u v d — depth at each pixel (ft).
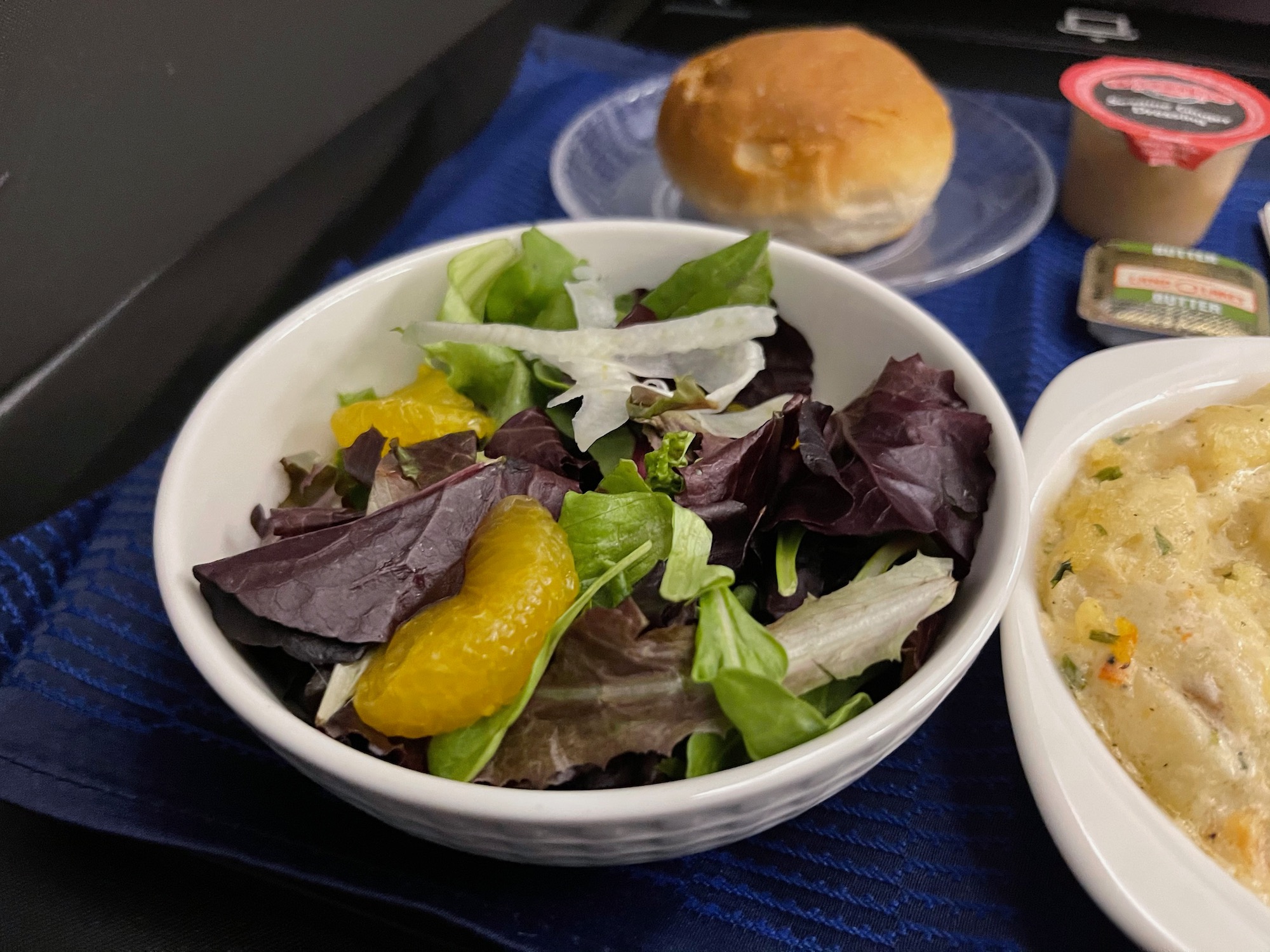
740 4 1.34
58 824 0.56
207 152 0.97
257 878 0.53
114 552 0.68
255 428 0.61
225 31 0.98
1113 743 0.57
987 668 0.62
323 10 1.07
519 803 0.41
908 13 1.25
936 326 0.63
